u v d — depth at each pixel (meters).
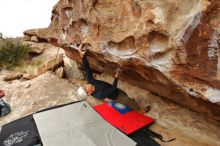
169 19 2.45
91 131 3.26
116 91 3.85
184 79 2.47
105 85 3.80
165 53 2.56
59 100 4.85
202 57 2.23
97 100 4.65
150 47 2.69
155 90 3.58
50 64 6.96
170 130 3.42
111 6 3.25
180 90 2.67
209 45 2.15
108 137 3.11
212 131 2.97
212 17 2.13
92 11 3.49
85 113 3.77
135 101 4.13
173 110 3.54
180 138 3.21
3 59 8.77
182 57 2.35
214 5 2.08
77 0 3.92
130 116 3.74
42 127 3.41
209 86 2.25
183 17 2.30
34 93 5.36
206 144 2.98
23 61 9.01
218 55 2.12
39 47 9.96
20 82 6.30
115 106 4.02
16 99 5.18
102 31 3.36
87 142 3.01
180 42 2.31
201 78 2.28
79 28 4.02
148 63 2.76
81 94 3.83
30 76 6.67
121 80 4.46
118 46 3.19
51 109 3.95
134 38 2.81
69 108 3.94
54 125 3.45
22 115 4.43
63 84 5.75
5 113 4.54
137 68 3.14
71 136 3.16
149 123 3.56
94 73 5.31
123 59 3.12
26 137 3.25
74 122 3.51
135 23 2.80
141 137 3.26
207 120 3.03
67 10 4.45
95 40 3.52
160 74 2.79
